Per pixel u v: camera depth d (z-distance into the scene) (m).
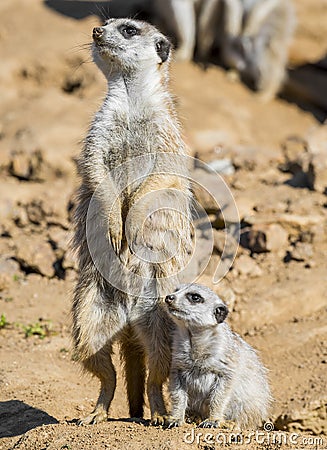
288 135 21.11
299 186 14.96
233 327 11.68
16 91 20.48
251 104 22.72
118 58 8.99
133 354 9.08
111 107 8.98
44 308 12.37
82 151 9.12
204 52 23.97
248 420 8.55
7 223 14.76
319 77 25.16
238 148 16.77
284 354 11.01
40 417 9.41
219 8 23.55
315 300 11.97
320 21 27.45
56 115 18.45
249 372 8.58
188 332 8.19
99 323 8.77
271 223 13.38
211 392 8.23
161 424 8.23
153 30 9.23
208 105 20.94
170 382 8.33
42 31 23.00
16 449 8.05
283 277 12.55
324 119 22.91
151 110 8.95
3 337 11.60
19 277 13.33
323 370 10.48
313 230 13.22
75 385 10.34
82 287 8.84
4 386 10.09
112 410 9.86
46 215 14.48
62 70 21.05
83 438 7.77
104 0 25.50
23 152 16.81
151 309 8.61
